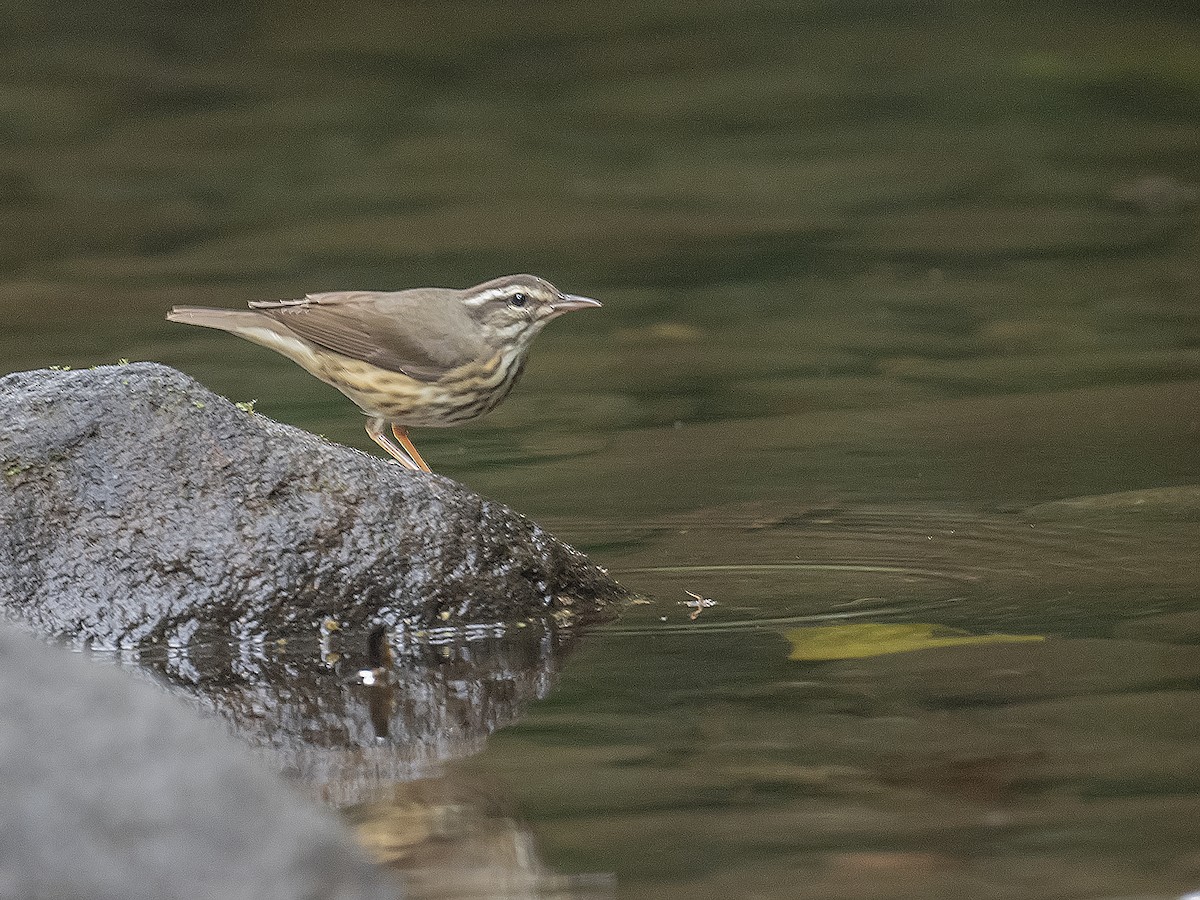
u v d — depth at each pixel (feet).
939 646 32.63
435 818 25.11
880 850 23.57
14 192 83.92
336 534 34.55
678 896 22.27
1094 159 87.10
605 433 51.57
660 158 90.07
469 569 35.12
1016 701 29.32
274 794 21.16
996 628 33.55
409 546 34.86
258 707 30.78
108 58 112.57
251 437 34.94
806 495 44.32
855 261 71.87
